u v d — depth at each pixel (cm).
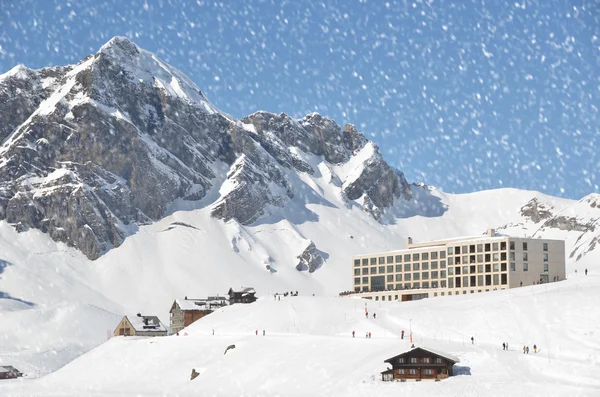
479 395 16738
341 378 18650
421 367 18000
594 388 16512
